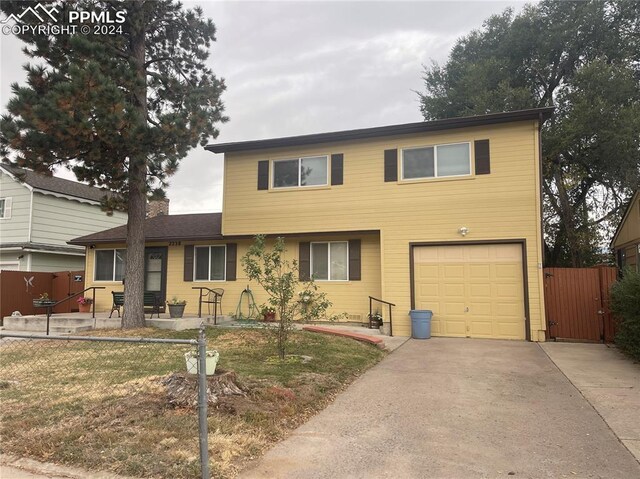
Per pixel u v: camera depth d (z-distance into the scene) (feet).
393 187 43.57
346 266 46.47
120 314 48.29
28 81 32.01
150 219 62.23
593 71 61.87
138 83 33.50
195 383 17.28
